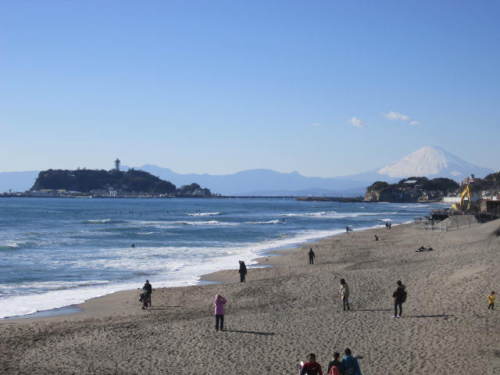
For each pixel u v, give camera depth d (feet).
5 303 94.84
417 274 103.35
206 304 91.09
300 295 94.27
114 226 323.98
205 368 53.93
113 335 68.03
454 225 265.13
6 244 202.49
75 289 109.91
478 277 88.63
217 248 196.03
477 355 53.36
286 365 54.24
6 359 57.98
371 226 346.74
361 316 73.36
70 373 52.85
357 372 44.93
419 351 55.88
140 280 122.31
